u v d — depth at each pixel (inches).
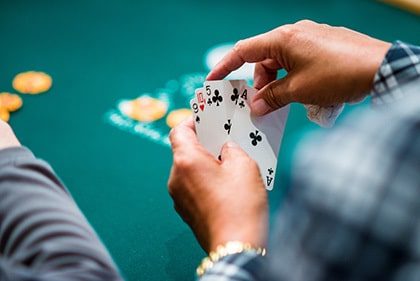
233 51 34.2
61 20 67.4
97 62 60.2
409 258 14.9
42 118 52.3
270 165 33.4
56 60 60.6
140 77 57.9
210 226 25.2
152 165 46.6
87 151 48.3
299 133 49.1
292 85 32.4
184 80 57.6
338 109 33.5
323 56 31.3
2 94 55.2
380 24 67.7
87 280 21.4
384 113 16.3
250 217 24.7
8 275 21.0
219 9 69.4
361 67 30.4
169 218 41.0
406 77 29.0
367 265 15.1
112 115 52.5
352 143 15.9
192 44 63.2
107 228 40.2
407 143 15.3
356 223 15.2
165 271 36.6
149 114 52.2
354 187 15.3
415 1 68.4
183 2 70.8
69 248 22.6
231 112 33.2
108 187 44.3
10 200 24.7
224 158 27.9
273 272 16.7
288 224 16.4
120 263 37.1
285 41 32.3
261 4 70.5
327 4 70.9
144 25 66.5
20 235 23.5
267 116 33.4
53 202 24.9
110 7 69.8
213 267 22.6
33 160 26.7
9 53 61.7
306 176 16.1
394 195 15.0
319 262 15.5
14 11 69.0
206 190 26.0
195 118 33.3
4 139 30.5
